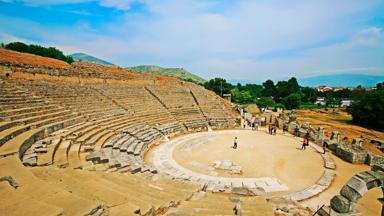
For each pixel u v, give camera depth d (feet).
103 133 79.66
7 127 53.93
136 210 27.27
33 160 42.83
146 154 82.84
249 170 69.46
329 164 75.51
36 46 177.47
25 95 79.05
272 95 437.99
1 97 68.44
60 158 48.70
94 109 99.91
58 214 21.66
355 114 202.18
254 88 499.10
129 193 35.47
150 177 54.75
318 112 267.80
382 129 187.73
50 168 39.88
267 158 80.79
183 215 28.96
